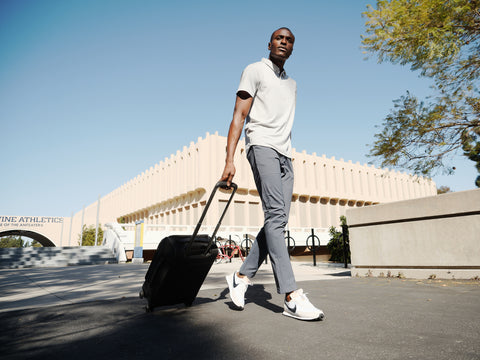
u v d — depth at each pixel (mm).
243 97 2027
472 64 6492
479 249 3377
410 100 7180
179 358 1187
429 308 1915
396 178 40844
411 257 3963
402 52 6762
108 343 1401
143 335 1509
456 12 5992
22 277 6195
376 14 6676
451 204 3590
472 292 2500
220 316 1856
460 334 1339
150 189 36812
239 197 26625
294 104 2297
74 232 45875
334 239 10930
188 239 1947
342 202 34594
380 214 4316
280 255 1845
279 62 2217
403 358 1086
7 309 2461
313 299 2365
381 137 7465
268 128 2027
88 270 7879
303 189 30359
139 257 13992
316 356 1146
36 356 1251
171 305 2189
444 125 6770
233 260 12438
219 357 1180
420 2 6262
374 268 4387
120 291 3578
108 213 51781
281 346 1276
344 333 1425
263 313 1902
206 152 26391
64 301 2889
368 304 2105
